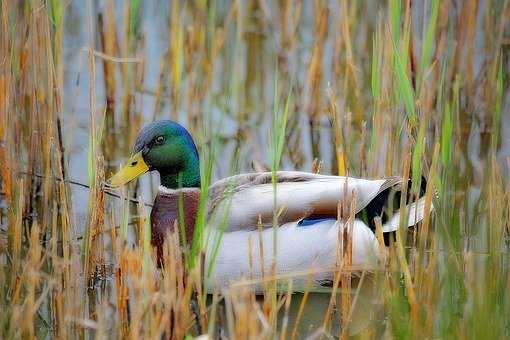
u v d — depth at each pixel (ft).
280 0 58.85
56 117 42.68
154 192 44.60
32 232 34.86
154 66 54.19
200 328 34.45
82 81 52.95
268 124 50.06
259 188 38.24
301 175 39.01
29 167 42.96
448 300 32.65
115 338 33.78
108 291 37.47
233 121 49.98
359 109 48.88
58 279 34.04
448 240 35.27
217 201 38.47
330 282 38.27
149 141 38.91
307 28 58.75
